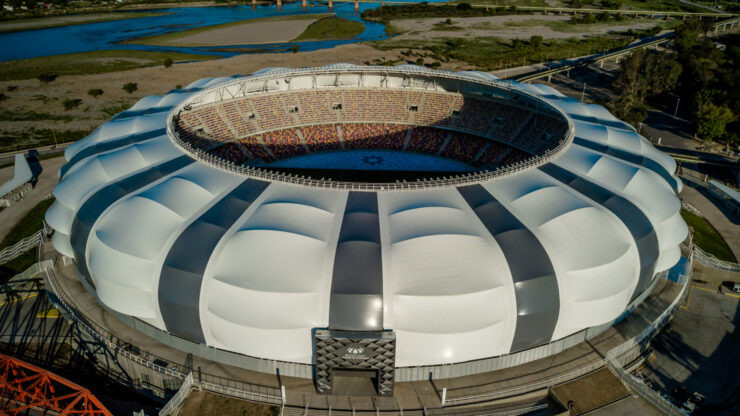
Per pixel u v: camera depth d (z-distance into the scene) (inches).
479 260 1882.4
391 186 2309.3
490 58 7613.2
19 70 6668.3
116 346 2014.0
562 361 2016.5
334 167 3801.7
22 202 3494.1
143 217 2063.2
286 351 1823.3
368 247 1913.1
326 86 4394.7
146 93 5999.0
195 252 1925.4
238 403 1828.2
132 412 1923.0
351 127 4239.7
